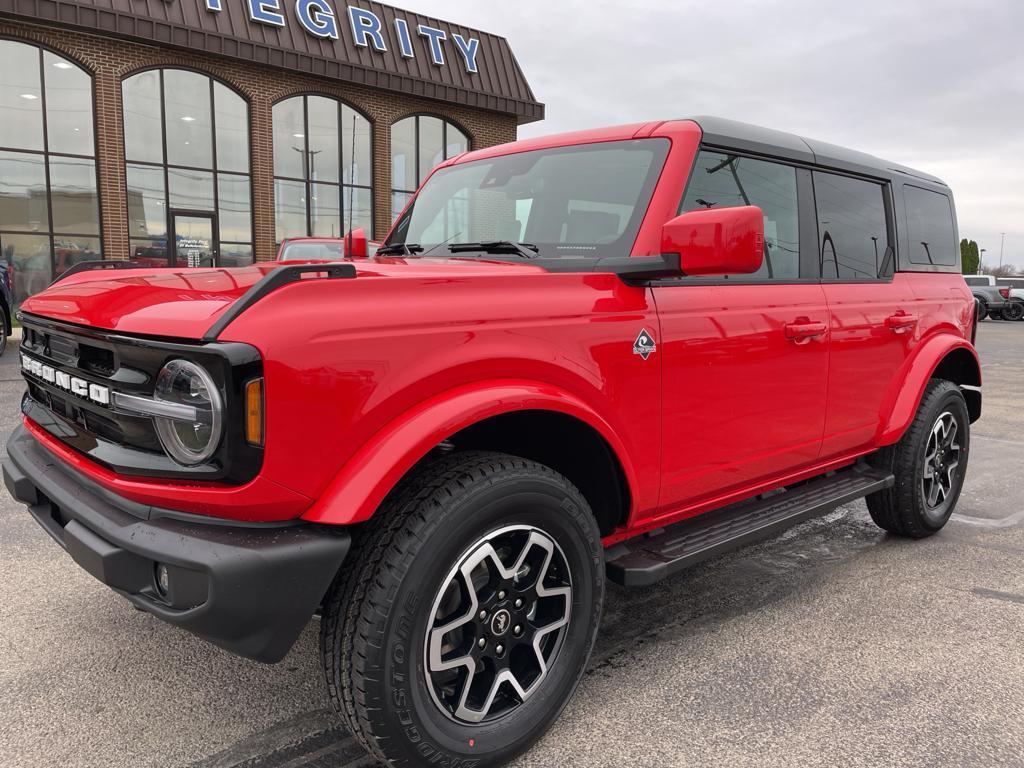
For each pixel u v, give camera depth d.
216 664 2.76
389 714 1.92
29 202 16.47
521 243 2.90
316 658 2.81
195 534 1.81
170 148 17.73
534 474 2.15
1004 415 8.59
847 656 2.85
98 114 16.66
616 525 2.62
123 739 2.31
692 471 2.74
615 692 2.59
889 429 3.71
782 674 2.71
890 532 4.25
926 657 2.84
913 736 2.33
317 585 1.83
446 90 20.89
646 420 2.53
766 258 3.09
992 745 2.29
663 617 3.20
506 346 2.13
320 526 1.89
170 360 1.82
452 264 2.63
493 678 2.15
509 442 2.51
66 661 2.77
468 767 2.08
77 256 17.00
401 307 1.96
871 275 3.71
